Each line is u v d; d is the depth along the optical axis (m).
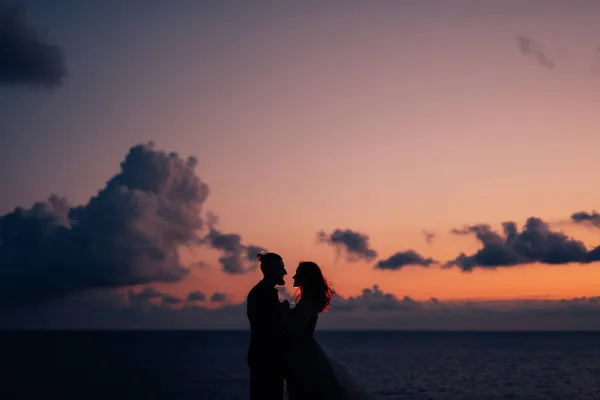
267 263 6.58
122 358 90.19
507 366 73.44
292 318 6.44
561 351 120.75
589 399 41.59
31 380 51.12
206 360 83.56
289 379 6.46
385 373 62.16
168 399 39.00
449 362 82.06
